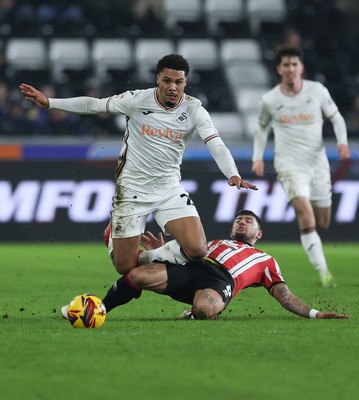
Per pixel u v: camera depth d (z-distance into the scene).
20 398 17.97
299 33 106.69
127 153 30.88
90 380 19.53
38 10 103.25
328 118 46.22
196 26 105.31
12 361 21.64
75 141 72.81
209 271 29.42
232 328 27.14
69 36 101.44
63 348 23.36
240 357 22.17
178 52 101.12
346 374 20.19
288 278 48.56
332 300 37.84
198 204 72.25
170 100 30.03
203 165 72.31
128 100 30.48
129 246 30.78
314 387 18.88
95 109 30.53
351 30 112.06
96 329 26.91
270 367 20.94
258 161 46.91
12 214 72.06
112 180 72.69
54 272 51.00
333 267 54.97
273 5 107.19
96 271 51.78
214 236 72.25
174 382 19.31
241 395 18.16
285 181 45.94
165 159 30.66
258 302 36.25
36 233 72.31
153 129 30.42
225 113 93.62
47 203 72.31
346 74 100.19
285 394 18.23
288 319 29.83
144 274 28.83
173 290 29.25
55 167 72.31
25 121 82.19
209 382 19.31
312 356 22.34
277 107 45.94
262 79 98.56
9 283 44.91
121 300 29.27
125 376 19.92
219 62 101.06
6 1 103.75
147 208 30.66
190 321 28.81
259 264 30.23
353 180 73.62
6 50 100.06
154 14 104.44
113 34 102.12
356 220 73.69
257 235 31.45
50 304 35.78
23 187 72.25
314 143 46.00
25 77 95.69
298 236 72.94
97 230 72.50
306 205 45.06
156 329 26.91
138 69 99.62
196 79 98.19
